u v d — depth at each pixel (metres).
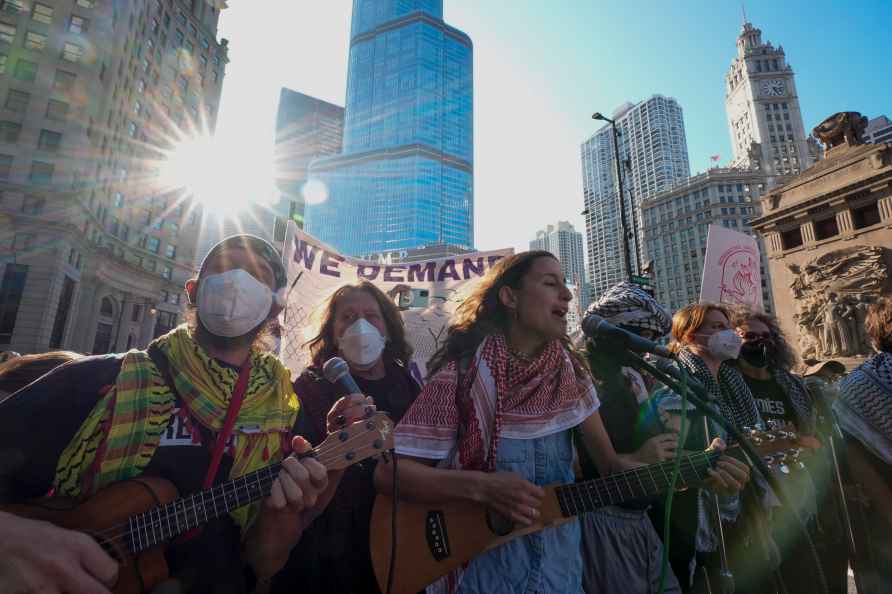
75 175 34.62
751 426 2.54
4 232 31.91
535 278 1.82
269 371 1.72
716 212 80.56
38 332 32.06
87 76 35.75
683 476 1.69
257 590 1.55
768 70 101.00
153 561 1.26
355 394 1.58
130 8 40.44
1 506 1.16
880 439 2.04
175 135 49.12
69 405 1.30
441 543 1.61
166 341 1.55
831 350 14.41
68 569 0.98
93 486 1.26
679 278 84.69
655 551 2.06
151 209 46.59
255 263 1.69
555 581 1.59
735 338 2.65
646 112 114.56
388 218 146.25
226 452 1.46
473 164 163.38
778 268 16.59
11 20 33.78
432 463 1.71
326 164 160.12
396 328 2.78
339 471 1.47
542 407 1.73
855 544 2.31
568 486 1.68
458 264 4.57
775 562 2.06
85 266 38.50
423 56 157.50
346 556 1.96
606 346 1.94
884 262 13.48
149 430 1.35
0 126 32.81
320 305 2.81
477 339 1.84
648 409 2.31
